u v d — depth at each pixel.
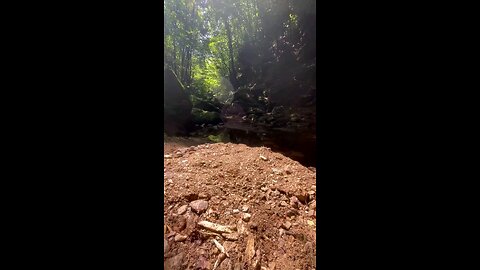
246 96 16.94
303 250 1.77
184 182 2.18
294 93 14.84
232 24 21.72
